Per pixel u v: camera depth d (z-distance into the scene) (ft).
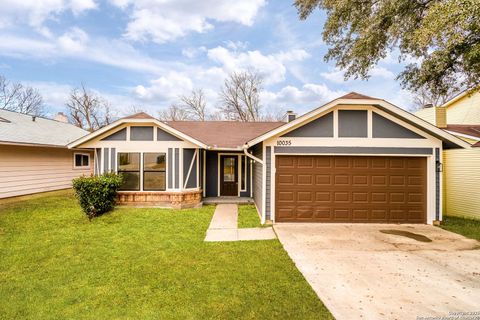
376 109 25.76
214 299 12.36
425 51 27.78
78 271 15.69
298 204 26.37
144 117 33.45
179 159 33.71
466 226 25.31
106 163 33.83
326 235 22.26
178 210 32.32
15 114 48.67
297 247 19.38
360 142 25.77
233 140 40.96
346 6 30.78
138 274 15.17
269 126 48.21
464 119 40.37
